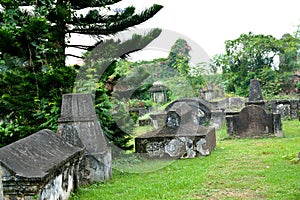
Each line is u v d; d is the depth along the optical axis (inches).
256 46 1398.9
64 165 236.7
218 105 785.6
